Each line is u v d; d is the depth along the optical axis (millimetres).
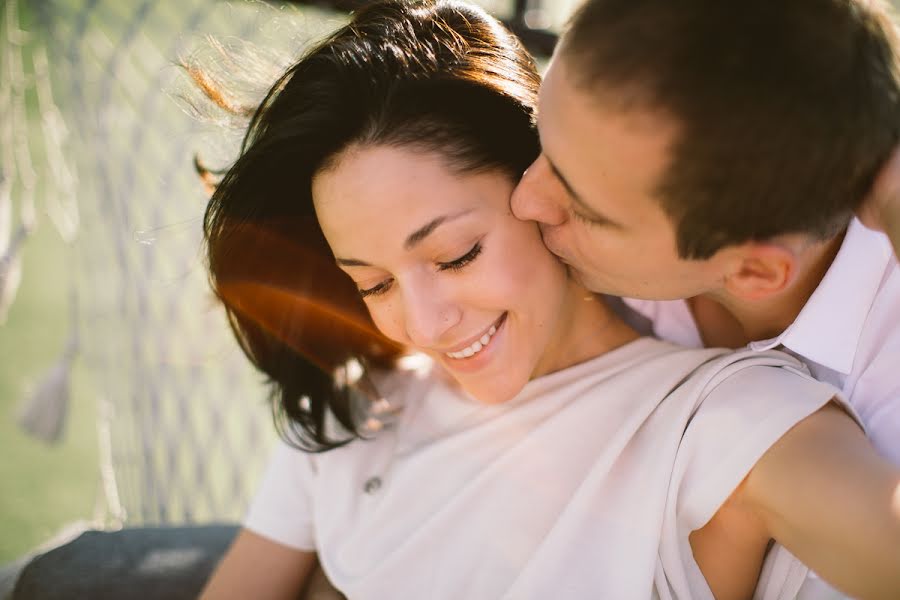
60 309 4797
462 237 1140
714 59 913
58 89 2328
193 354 2406
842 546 997
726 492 1124
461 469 1332
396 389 1499
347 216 1168
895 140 1014
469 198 1143
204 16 2162
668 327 1408
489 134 1165
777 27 921
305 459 1516
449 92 1155
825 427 1095
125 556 1768
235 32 1934
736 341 1356
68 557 1750
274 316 1482
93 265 2359
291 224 1397
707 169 951
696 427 1174
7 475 3475
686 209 984
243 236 1398
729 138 934
